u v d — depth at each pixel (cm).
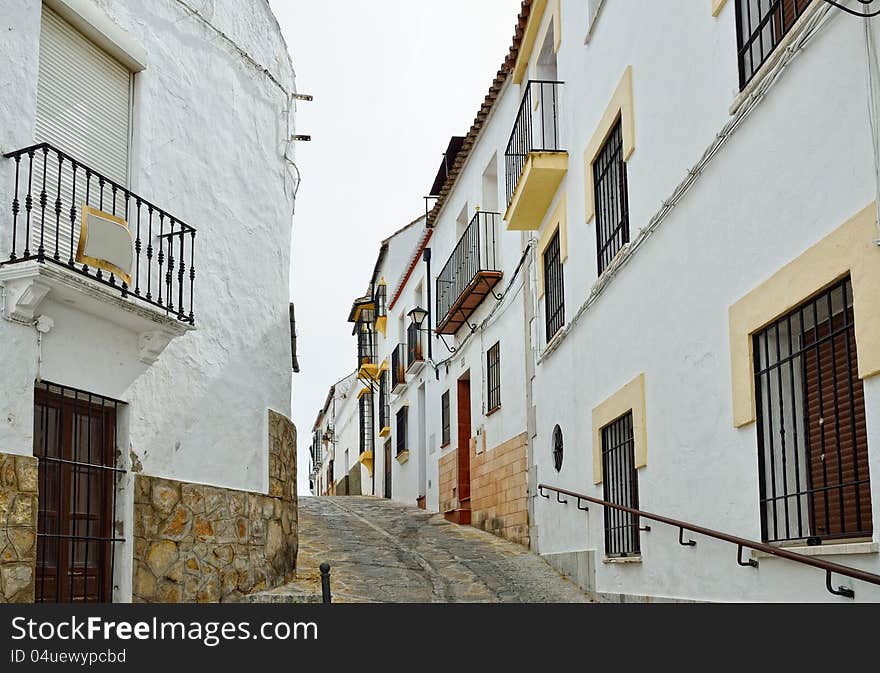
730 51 641
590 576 978
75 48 795
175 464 848
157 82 888
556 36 1141
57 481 715
